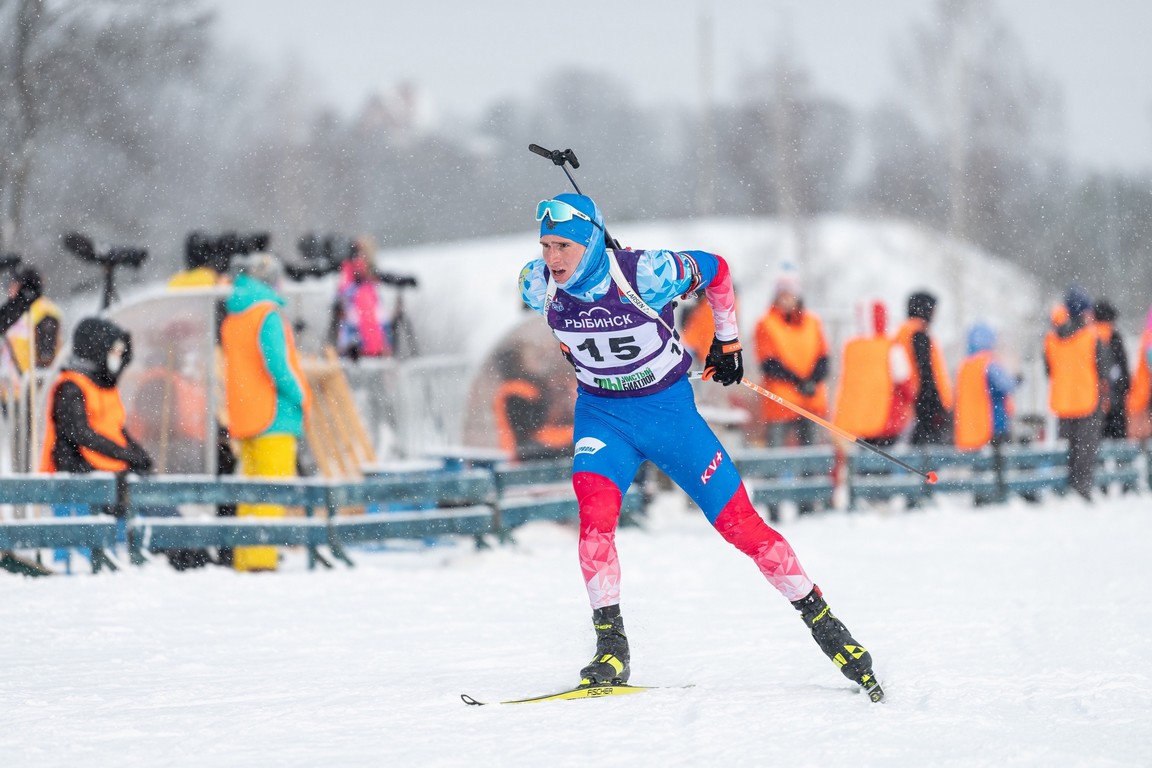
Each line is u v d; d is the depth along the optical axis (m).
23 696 16.92
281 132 131.25
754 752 13.67
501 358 48.91
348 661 19.64
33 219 82.06
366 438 40.12
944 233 127.00
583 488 17.08
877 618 23.02
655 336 16.67
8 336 31.39
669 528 40.03
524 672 18.61
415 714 15.62
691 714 15.45
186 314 35.59
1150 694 16.23
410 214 172.38
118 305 35.41
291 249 126.38
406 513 32.56
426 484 32.50
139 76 85.38
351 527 31.45
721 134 145.62
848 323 54.16
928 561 31.36
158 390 35.59
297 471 35.72
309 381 39.47
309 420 37.88
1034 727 14.72
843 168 146.25
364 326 47.28
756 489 39.38
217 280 36.44
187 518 29.73
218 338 35.16
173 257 99.19
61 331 34.47
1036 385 56.06
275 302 31.59
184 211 101.38
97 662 19.58
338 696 16.78
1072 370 46.25
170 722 15.26
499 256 124.69
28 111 76.19
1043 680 17.08
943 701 15.94
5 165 75.88
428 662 19.53
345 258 47.78
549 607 25.19
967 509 43.81
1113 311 52.28
